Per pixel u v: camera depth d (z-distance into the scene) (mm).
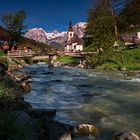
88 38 64500
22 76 30094
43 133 10195
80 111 15445
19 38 89500
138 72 37406
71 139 10594
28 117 10836
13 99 15688
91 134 11359
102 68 48438
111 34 53875
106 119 13727
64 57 76500
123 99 18812
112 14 62625
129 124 12859
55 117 13938
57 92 22438
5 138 8438
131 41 74125
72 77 34562
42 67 57719
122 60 49812
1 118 9133
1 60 46281
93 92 22250
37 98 19641
